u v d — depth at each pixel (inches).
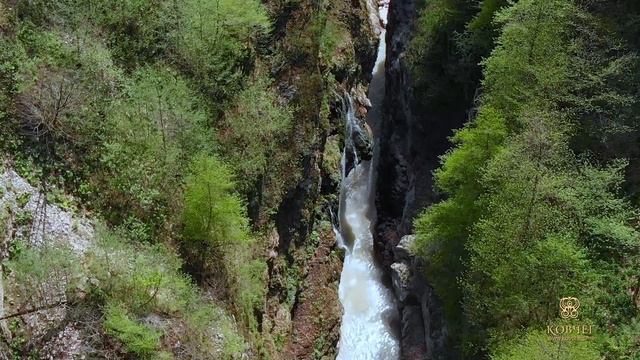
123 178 648.4
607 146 695.1
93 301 562.9
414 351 900.0
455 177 730.2
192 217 663.8
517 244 631.2
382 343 959.6
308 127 928.9
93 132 645.3
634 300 609.3
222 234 684.1
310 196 952.3
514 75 716.7
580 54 734.5
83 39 684.7
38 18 668.1
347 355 948.0
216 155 731.4
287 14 950.4
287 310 863.7
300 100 929.5
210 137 751.1
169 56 756.6
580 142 703.7
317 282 942.4
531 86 713.6
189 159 697.6
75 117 636.1
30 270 538.3
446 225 751.1
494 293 667.4
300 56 949.2
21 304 526.0
